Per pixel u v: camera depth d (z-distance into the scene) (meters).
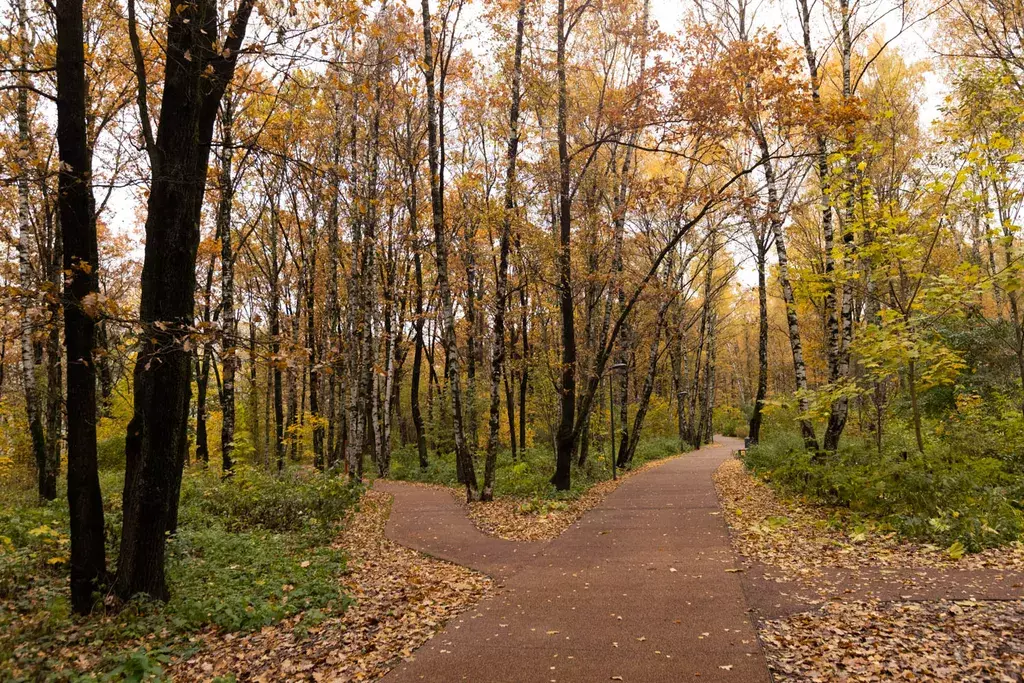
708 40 13.93
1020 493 9.85
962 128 10.62
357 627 6.19
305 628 6.06
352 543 10.82
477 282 22.73
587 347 20.75
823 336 27.53
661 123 13.63
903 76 16.33
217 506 12.19
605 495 15.52
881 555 7.78
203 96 6.83
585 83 18.61
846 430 20.62
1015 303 10.45
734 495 13.57
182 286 6.58
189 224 6.65
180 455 7.01
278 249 24.30
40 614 6.32
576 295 19.17
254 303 24.25
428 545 10.41
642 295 20.92
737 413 57.12
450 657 5.20
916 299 9.95
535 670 4.80
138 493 6.64
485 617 6.31
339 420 25.14
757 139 14.54
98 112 10.78
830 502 11.21
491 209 15.27
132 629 5.95
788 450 15.59
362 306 23.67
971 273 9.29
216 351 4.87
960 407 16.02
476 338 25.64
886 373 10.30
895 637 5.03
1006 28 9.59
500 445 27.42
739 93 13.00
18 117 11.05
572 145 18.59
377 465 26.30
